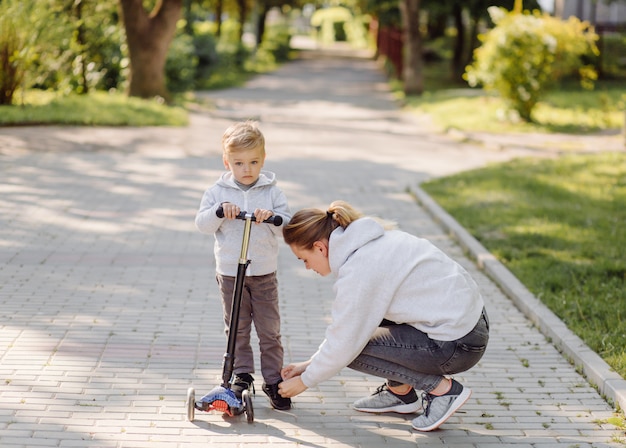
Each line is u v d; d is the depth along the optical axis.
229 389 3.82
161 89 18.31
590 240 7.50
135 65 18.02
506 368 4.68
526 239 7.58
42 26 14.54
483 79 16.64
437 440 3.75
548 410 4.12
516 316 5.64
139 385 4.22
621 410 4.05
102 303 5.52
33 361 4.45
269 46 41.28
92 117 14.17
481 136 15.06
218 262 3.96
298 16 83.44
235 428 3.80
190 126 15.26
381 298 3.48
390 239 3.57
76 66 17.55
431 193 9.72
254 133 3.79
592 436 3.81
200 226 3.83
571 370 4.66
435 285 3.55
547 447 3.69
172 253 6.88
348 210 3.62
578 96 19.97
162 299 5.68
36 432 3.63
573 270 6.48
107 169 10.52
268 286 3.98
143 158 11.51
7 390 4.05
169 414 3.91
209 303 5.65
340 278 3.50
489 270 6.61
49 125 13.56
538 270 6.51
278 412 4.01
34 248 6.78
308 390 4.31
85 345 4.73
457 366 3.61
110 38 18.67
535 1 25.77
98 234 7.36
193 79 23.64
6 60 14.17
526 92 16.34
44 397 4.00
